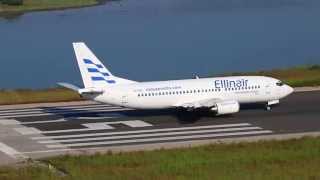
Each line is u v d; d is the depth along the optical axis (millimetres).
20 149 199000
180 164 174125
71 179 158625
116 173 164375
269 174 159750
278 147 193250
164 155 185625
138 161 179375
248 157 181000
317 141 199375
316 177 155375
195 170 166125
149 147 199125
